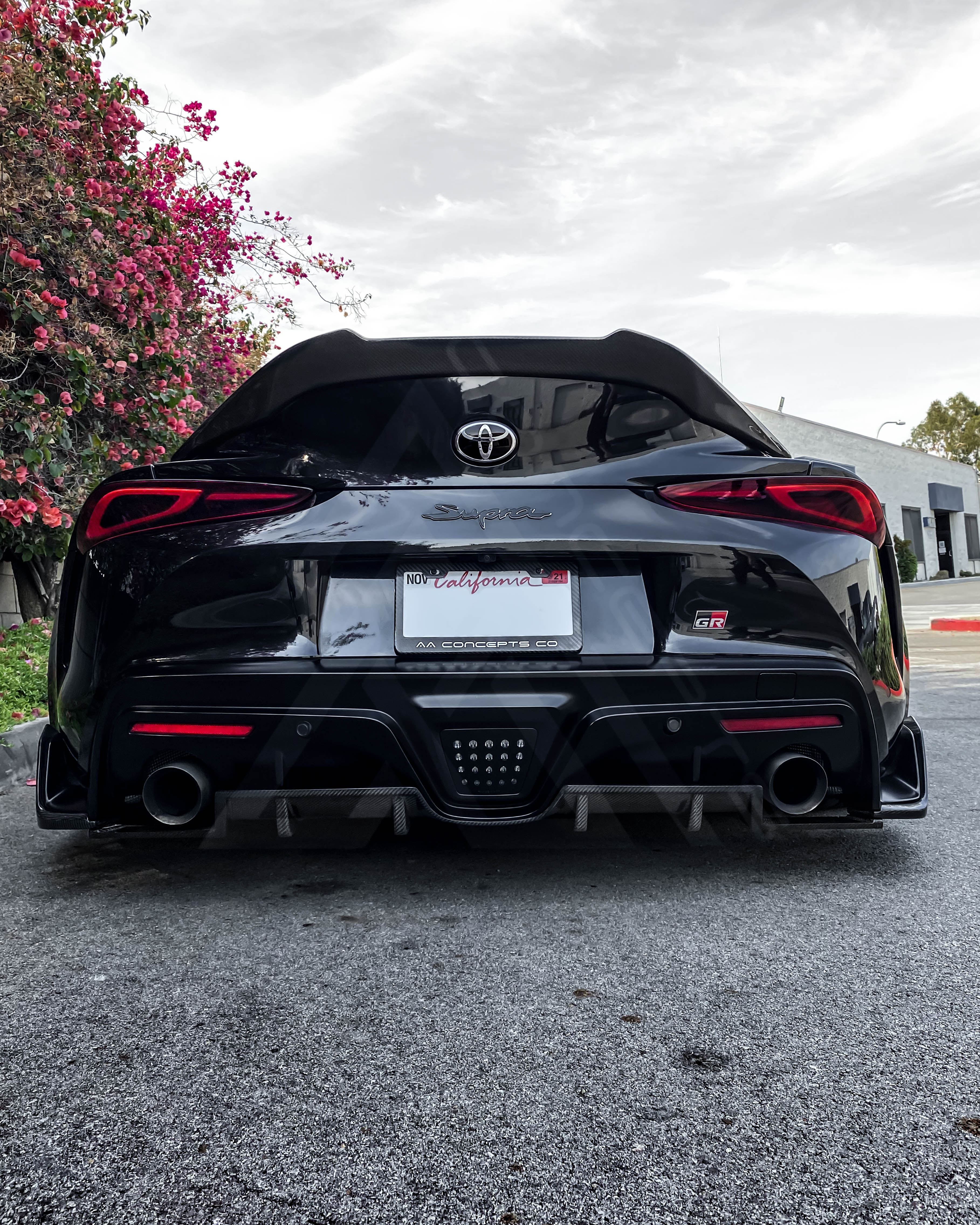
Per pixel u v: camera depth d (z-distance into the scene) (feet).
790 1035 4.99
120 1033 5.07
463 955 6.10
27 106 15.93
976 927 6.57
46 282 16.74
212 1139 4.08
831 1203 3.63
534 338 6.98
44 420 15.80
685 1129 4.13
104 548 6.82
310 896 7.32
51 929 6.66
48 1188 3.75
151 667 6.66
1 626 21.72
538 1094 4.42
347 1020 5.19
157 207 19.97
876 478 115.55
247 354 28.04
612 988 5.58
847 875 7.82
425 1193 3.71
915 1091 4.42
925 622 46.75
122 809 6.86
